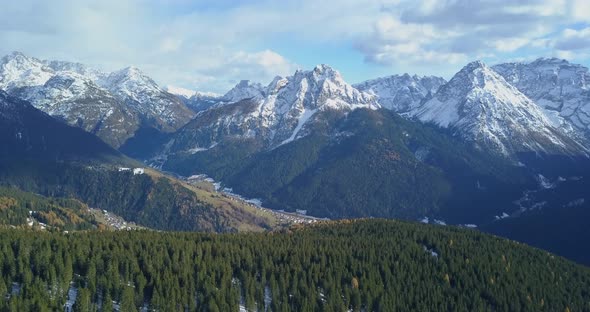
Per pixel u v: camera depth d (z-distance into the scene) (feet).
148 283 645.51
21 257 638.94
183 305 617.62
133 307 587.68
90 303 588.09
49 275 611.06
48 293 586.86
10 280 594.24
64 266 633.20
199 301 628.28
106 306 577.84
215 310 606.96
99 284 622.13
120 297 613.93
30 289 569.23
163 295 619.67
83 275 654.12
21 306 541.34
